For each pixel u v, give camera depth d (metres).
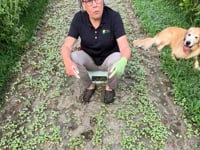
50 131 1.41
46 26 2.13
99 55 1.44
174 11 2.20
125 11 2.28
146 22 2.08
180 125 1.44
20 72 1.74
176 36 1.75
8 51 1.83
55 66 1.76
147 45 1.82
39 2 2.37
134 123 1.42
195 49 1.66
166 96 1.58
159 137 1.38
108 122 1.43
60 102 1.55
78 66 1.40
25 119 1.48
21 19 2.07
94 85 1.56
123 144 1.34
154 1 2.33
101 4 1.31
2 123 1.47
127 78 1.65
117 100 1.53
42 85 1.64
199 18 1.96
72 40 1.39
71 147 1.35
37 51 1.87
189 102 1.52
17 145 1.36
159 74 1.71
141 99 1.53
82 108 1.50
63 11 2.31
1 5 1.87
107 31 1.37
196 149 1.35
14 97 1.59
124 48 1.35
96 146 1.35
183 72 1.67
